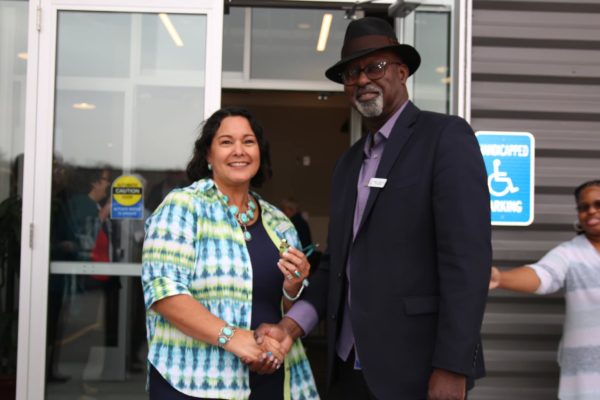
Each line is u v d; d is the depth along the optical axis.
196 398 2.00
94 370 3.46
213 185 2.19
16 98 3.65
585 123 3.35
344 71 2.27
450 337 1.82
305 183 9.88
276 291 2.21
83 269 3.47
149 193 3.51
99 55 3.51
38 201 3.42
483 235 1.88
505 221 3.28
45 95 3.43
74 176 3.49
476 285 1.83
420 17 3.37
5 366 3.54
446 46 3.37
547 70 3.35
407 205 2.01
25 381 3.37
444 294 1.87
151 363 2.03
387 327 2.01
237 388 2.03
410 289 2.00
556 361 3.28
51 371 3.45
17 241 3.59
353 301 2.10
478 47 3.33
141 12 3.50
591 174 3.34
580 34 3.36
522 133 3.31
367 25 2.20
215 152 2.20
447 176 1.93
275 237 2.26
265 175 2.35
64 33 3.50
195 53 3.52
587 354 2.81
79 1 3.46
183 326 1.96
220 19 3.49
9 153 3.63
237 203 2.24
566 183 3.32
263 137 2.31
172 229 2.04
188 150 3.52
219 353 2.03
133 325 3.47
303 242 7.06
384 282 2.03
